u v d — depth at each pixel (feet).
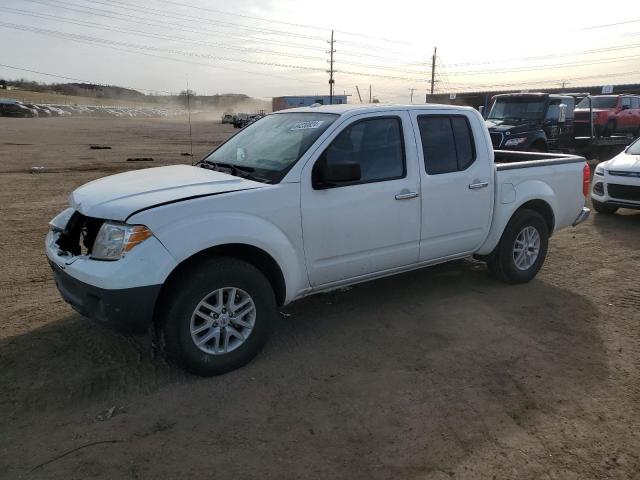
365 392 11.71
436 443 9.99
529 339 14.39
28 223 27.84
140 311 11.16
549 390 11.85
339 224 13.83
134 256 11.06
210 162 15.57
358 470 9.25
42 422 10.51
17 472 9.12
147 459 9.49
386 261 15.14
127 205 11.61
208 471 9.20
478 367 12.85
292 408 11.08
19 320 15.19
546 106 49.34
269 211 12.61
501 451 9.78
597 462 9.53
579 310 16.49
